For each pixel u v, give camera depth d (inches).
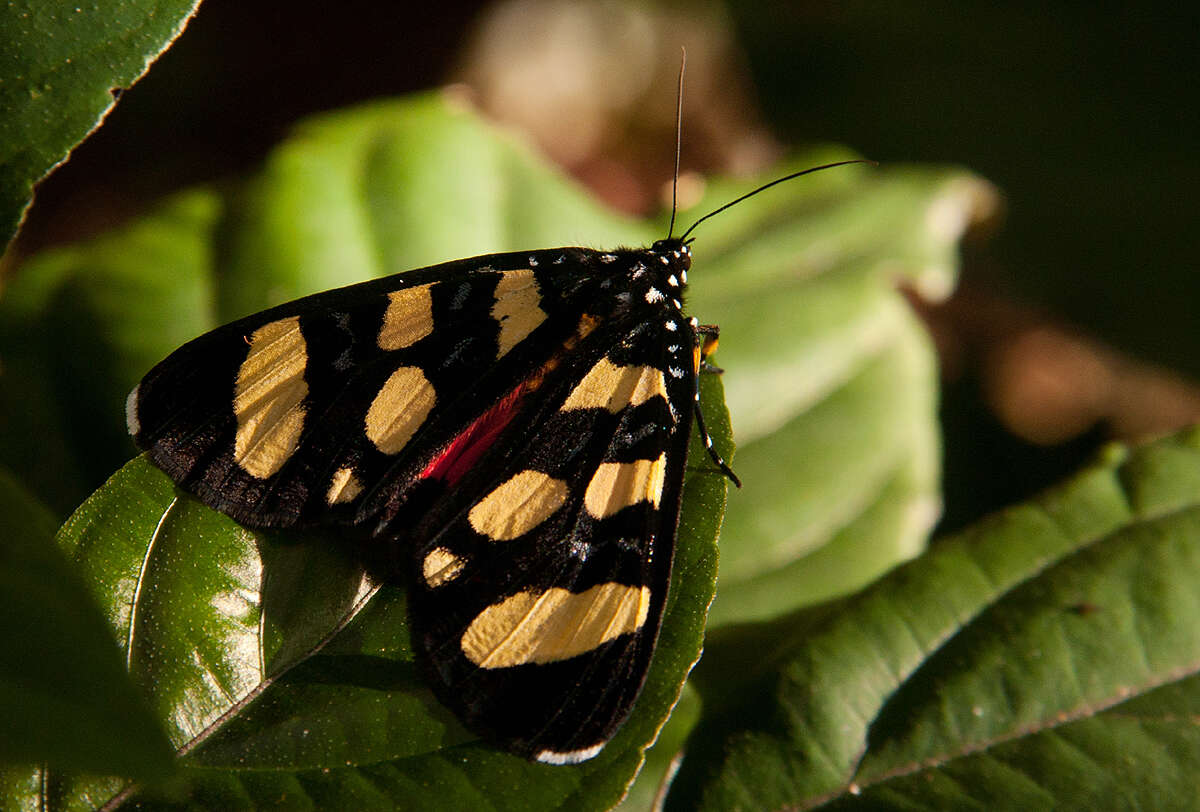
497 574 17.8
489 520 17.9
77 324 19.5
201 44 29.0
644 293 18.2
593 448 18.0
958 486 26.4
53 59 17.7
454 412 18.0
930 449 20.1
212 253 19.7
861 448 20.0
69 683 16.7
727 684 18.8
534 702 17.7
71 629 16.7
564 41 29.5
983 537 18.8
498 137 20.2
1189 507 18.8
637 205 28.8
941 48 30.5
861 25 31.2
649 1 30.5
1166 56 29.1
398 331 18.1
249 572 17.8
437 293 18.1
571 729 17.7
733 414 19.9
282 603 17.8
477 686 17.7
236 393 17.9
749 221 20.7
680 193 20.8
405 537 17.9
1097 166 28.7
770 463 19.9
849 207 21.0
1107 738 18.4
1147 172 28.5
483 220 20.0
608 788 17.6
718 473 18.1
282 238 19.6
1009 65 30.2
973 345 28.6
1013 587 18.7
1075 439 27.3
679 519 18.0
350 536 17.9
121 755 16.6
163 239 19.7
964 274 28.9
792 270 20.3
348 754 17.7
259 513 17.8
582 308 18.2
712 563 17.9
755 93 31.0
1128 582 18.6
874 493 19.9
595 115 29.3
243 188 19.8
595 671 17.7
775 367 20.0
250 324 18.0
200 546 17.8
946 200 21.4
